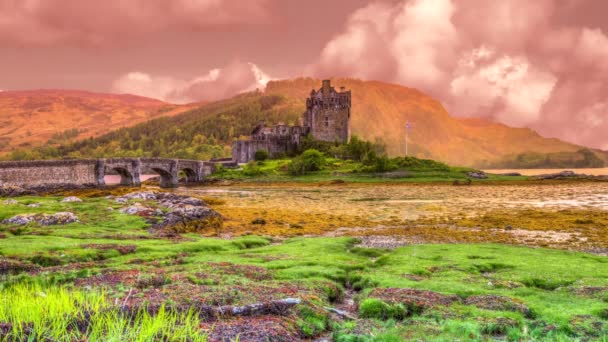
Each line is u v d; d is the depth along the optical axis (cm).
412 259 2795
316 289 2009
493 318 1585
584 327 1485
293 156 19962
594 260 2783
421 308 1750
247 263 2608
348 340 1458
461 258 2800
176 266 2464
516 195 9525
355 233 4519
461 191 10825
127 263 2589
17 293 1702
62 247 2938
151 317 1327
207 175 16025
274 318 1516
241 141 19162
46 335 1141
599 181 13988
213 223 4947
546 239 4041
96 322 1258
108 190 9288
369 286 2177
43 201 5797
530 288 2070
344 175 14862
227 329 1370
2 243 3016
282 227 4981
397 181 13638
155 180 16800
